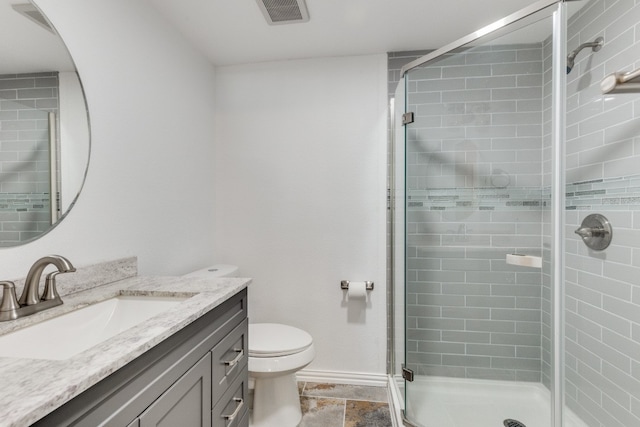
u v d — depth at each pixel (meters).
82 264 1.16
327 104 2.15
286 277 2.20
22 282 0.93
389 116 2.09
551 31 1.35
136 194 1.45
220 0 1.56
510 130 1.64
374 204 2.12
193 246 1.95
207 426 0.97
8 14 0.93
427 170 1.80
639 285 1.15
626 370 1.19
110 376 0.60
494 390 1.73
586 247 1.32
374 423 1.71
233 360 1.15
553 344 1.38
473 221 1.76
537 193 1.59
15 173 0.94
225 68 2.21
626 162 1.18
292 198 2.19
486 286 1.76
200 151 2.04
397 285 1.96
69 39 1.12
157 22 1.62
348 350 2.15
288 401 1.68
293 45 1.99
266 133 2.20
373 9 1.64
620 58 1.23
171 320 0.80
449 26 1.80
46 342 0.85
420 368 1.80
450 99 1.73
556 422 1.37
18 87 0.95
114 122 1.32
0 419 0.40
